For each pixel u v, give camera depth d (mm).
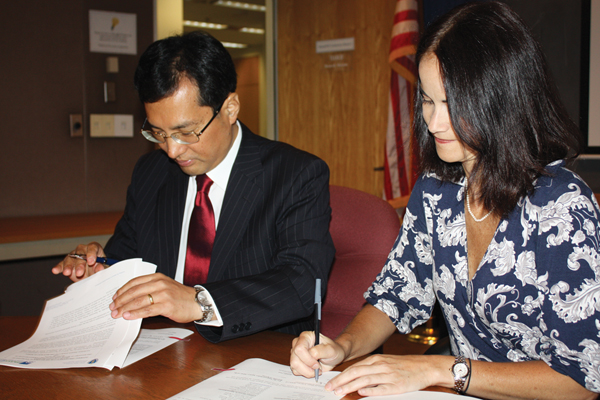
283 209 1276
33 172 2754
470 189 1012
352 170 3506
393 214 1460
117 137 2988
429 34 899
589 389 798
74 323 1052
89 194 2930
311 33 3557
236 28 8250
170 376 866
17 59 2670
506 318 944
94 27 2865
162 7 3074
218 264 1278
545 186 889
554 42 2621
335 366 920
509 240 932
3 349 1021
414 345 2889
